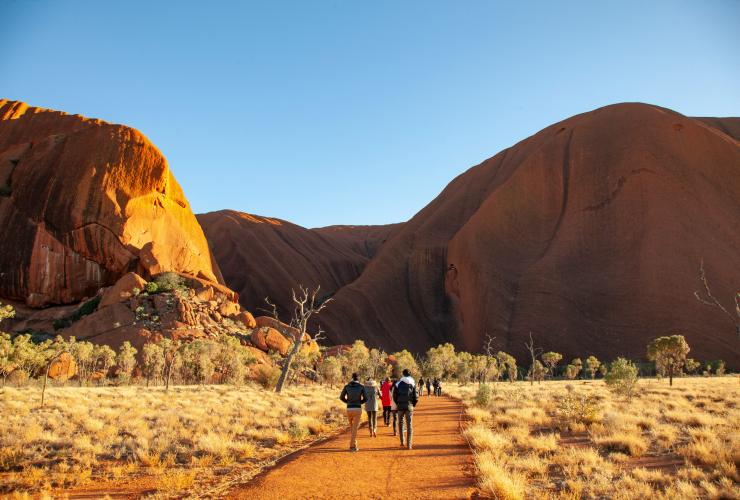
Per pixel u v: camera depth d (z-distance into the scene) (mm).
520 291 124875
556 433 12523
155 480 8547
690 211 119062
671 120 136625
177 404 21797
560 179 142750
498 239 139750
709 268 107812
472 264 137250
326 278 179500
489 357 82438
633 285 111562
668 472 8672
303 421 15812
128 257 81250
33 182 86375
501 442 10758
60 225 82375
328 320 138500
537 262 128500
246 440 12680
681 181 124688
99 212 83125
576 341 109688
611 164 135125
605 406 18562
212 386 42969
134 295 70312
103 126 91750
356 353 67125
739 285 104188
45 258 80188
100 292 75938
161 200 90062
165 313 67938
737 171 127750
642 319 106375
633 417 14547
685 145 131500
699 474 8055
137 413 17516
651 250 114125
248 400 24250
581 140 145625
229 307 78062
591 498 7094
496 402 22016
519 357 112875
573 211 134375
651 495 6988
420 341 142000
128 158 89312
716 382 43125
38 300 78625
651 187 125188
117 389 34062
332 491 7027
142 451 10625
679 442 11188
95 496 7602
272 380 40750
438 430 13961
